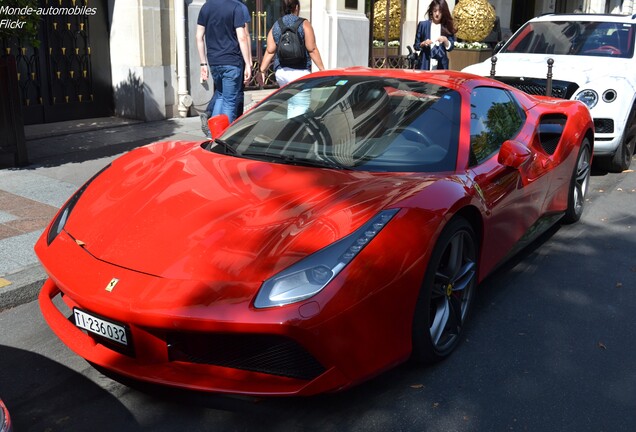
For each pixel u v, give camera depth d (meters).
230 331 2.48
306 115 3.95
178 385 2.61
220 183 3.26
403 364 3.24
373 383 3.05
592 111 6.85
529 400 2.95
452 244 3.23
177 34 9.15
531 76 7.16
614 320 3.78
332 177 3.28
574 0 22.45
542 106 5.02
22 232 4.70
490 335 3.56
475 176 3.51
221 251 2.70
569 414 2.85
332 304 2.53
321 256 2.63
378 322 2.70
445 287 3.22
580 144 5.15
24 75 8.31
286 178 3.28
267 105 4.20
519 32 8.62
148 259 2.74
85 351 2.83
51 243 3.09
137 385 3.02
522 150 3.68
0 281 3.90
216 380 2.63
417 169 3.42
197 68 9.59
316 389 2.60
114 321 2.66
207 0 7.29
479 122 3.93
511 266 4.58
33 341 3.46
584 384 3.09
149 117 9.10
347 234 2.73
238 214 2.93
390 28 14.09
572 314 3.84
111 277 2.70
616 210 5.97
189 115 9.62
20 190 5.75
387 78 4.17
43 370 3.15
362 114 3.84
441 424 2.76
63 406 2.86
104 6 9.01
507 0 17.11
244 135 3.91
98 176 3.62
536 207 4.38
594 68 7.27
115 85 9.26
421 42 10.92
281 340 2.53
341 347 2.59
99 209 3.19
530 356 3.34
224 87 7.47
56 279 2.84
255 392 2.58
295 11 7.26
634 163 7.88
